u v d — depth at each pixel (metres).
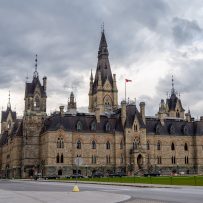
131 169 170.75
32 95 180.62
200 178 103.94
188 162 185.62
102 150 172.25
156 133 182.88
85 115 176.88
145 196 48.38
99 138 172.75
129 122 175.88
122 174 160.50
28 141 176.75
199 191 56.53
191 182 85.00
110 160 172.75
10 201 41.84
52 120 168.88
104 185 84.38
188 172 184.50
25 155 175.25
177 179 101.62
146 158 174.88
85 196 48.69
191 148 187.50
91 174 167.12
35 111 179.88
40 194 52.91
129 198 45.31
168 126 187.75
